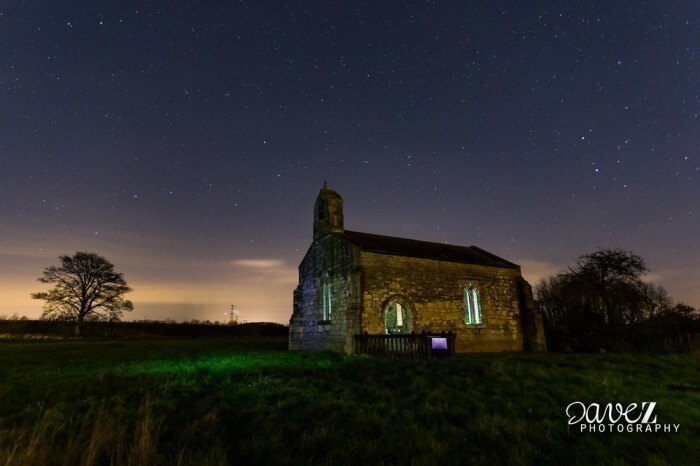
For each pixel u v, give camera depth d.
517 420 8.20
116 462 5.47
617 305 33.03
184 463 5.35
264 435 6.75
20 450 5.21
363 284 21.53
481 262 26.80
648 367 15.84
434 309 23.52
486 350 24.73
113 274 57.50
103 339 49.06
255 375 12.45
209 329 61.78
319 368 13.80
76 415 8.05
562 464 6.39
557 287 40.38
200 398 9.56
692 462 6.76
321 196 26.70
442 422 8.02
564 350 26.20
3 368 15.65
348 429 7.29
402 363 14.95
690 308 37.56
